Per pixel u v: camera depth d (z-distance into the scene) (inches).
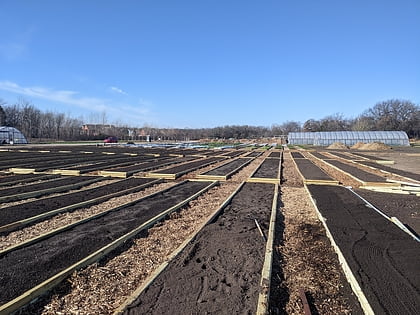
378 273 145.5
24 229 211.6
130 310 114.9
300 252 182.4
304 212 273.6
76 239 192.4
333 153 1146.0
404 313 114.7
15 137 1598.2
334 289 139.1
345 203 293.3
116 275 149.9
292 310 123.3
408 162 778.8
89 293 132.9
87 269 153.3
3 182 376.2
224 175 474.9
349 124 2898.6
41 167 532.1
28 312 117.7
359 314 120.1
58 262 158.7
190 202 304.8
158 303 120.1
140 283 142.6
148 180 420.8
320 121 2974.9
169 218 247.9
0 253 165.0
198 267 153.5
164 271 148.1
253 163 719.1
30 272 146.9
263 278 140.6
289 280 147.6
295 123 3804.1
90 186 382.3
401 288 132.0
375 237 196.1
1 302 120.6
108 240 191.3
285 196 343.3
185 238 202.7
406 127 2568.9
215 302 122.0
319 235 211.0
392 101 2733.8
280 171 560.1
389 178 483.8
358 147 1562.5
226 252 174.1
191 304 120.0
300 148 1588.3
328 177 463.5
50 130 2116.1
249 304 121.6
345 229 213.0
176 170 525.7
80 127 2508.6
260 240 195.5
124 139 2524.6
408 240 190.2
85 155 823.7
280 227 229.3
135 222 229.8
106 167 548.4
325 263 166.1
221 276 144.7
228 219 246.1
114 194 323.0
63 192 345.1
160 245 190.2
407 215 264.5
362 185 415.2
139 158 768.3
